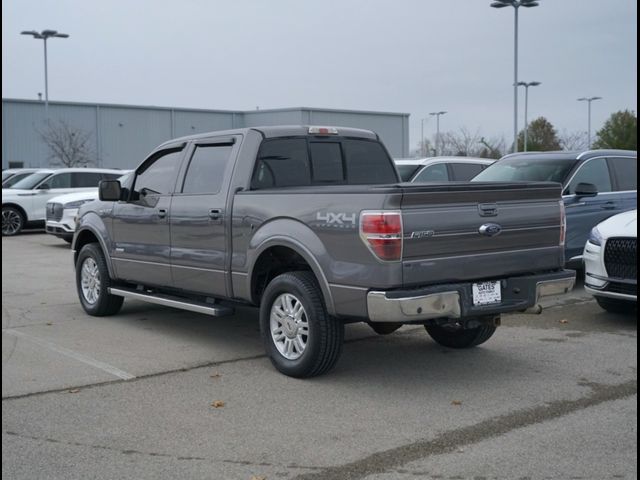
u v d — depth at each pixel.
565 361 7.06
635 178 11.58
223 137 7.45
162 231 7.89
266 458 4.76
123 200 8.41
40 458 4.76
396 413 5.60
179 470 4.58
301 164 7.43
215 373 6.66
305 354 6.30
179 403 5.83
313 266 6.14
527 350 7.48
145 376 6.57
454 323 6.43
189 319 9.02
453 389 6.20
